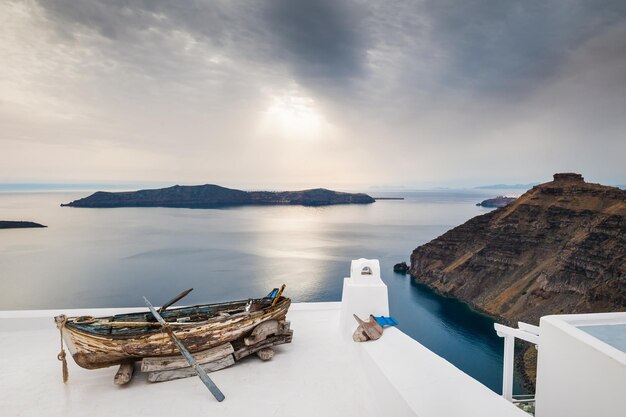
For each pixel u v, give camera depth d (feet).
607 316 11.60
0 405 13.74
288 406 13.87
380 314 20.66
